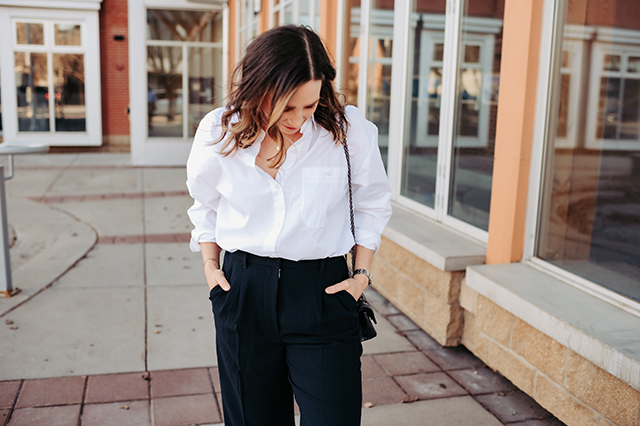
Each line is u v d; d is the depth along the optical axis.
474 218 3.46
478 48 3.31
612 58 2.44
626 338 2.08
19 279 4.33
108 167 10.74
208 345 3.32
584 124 2.61
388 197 1.73
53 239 5.61
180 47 11.05
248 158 1.53
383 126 4.66
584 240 2.62
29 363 3.03
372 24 4.76
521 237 2.94
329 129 1.54
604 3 2.47
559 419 2.46
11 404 2.63
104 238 5.71
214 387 2.85
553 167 2.80
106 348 3.24
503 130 2.96
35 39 12.71
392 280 3.93
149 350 3.23
